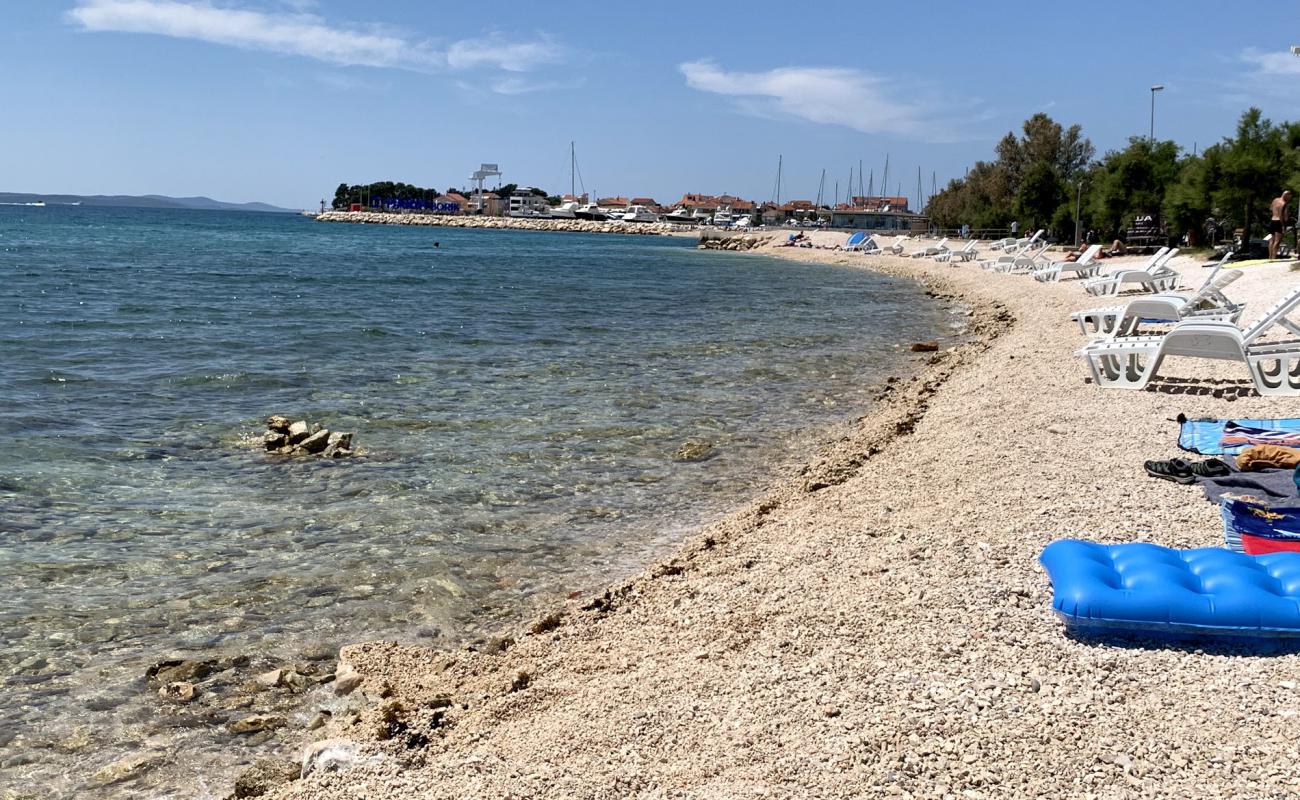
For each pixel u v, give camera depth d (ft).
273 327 75.82
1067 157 284.61
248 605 23.88
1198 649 16.81
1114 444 32.14
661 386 54.29
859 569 21.97
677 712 16.39
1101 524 23.50
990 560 21.52
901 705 15.34
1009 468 29.91
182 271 139.85
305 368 57.21
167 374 53.83
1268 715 14.58
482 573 26.23
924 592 19.89
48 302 89.56
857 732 14.70
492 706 17.98
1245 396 40.73
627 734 15.89
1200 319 52.16
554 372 58.23
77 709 18.83
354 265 170.40
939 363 63.93
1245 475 26.35
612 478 35.58
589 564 27.02
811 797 13.25
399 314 88.89
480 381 54.44
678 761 14.79
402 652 21.03
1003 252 189.47
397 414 45.21
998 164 301.63
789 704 15.94
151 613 23.29
